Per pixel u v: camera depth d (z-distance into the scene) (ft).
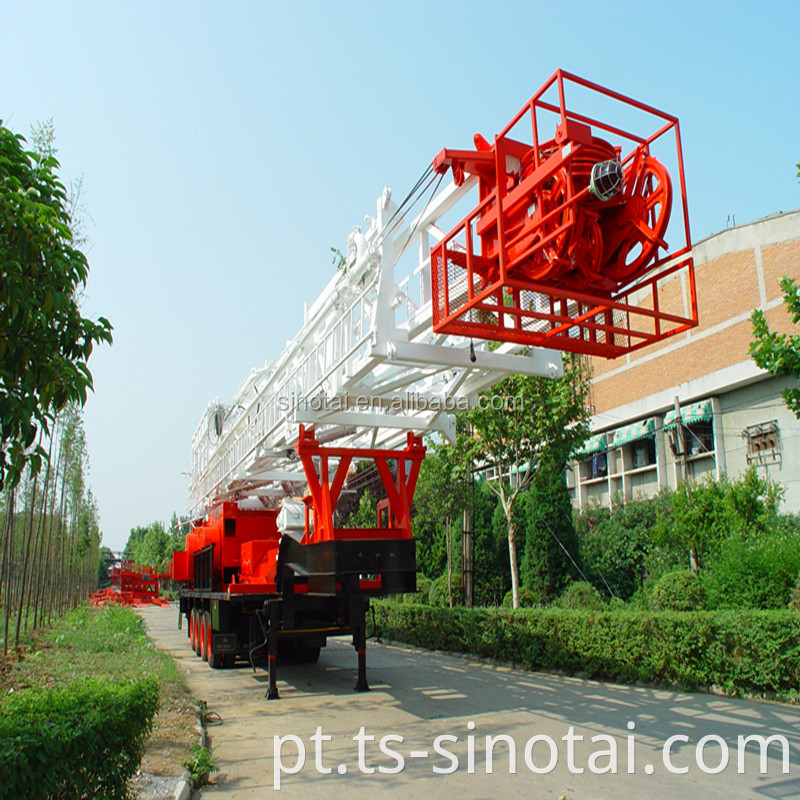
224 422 53.31
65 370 13.37
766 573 37.22
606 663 33.24
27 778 11.18
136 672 33.42
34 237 12.92
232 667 40.16
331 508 29.86
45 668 33.83
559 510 64.95
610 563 73.61
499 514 73.77
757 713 25.45
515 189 19.47
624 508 83.71
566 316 20.80
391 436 35.42
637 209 19.35
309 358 31.50
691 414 82.12
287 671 39.04
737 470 76.89
